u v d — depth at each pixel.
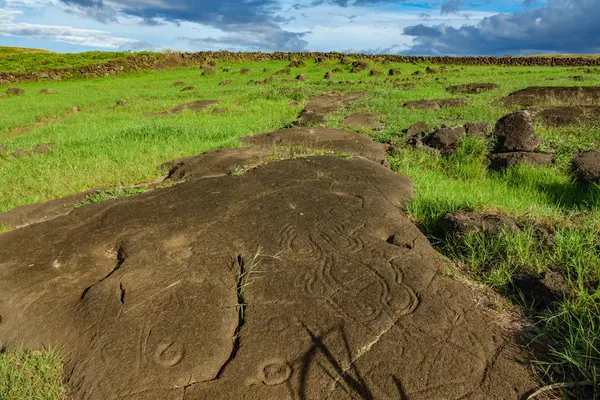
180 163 5.95
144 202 4.23
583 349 2.20
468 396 2.02
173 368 2.22
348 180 4.71
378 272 2.91
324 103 12.07
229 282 2.88
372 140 7.23
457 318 2.50
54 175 5.91
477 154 6.12
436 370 2.15
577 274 2.73
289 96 13.67
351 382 2.09
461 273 3.00
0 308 2.80
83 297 2.79
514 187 5.18
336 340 2.33
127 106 13.08
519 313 2.58
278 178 4.73
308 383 2.10
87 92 17.52
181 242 3.38
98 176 5.77
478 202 4.03
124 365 2.26
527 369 2.16
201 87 17.67
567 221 3.58
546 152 5.96
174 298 2.71
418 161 6.22
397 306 2.58
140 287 2.82
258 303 2.64
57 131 9.33
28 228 3.86
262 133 7.89
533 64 28.03
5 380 2.27
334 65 28.14
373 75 21.33
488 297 2.72
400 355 2.23
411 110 10.16
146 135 8.02
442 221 3.57
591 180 5.11
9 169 6.41
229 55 31.06
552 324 2.42
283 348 2.30
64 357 2.39
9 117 12.05
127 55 30.11
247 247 3.26
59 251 3.40
